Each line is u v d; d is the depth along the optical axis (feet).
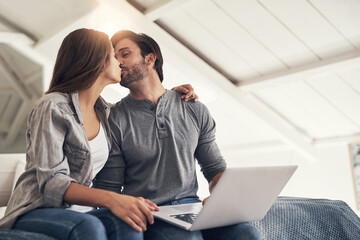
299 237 4.00
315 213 4.24
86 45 3.49
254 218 3.43
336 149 12.58
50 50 12.36
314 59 9.45
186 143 4.08
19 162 4.35
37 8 10.60
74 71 3.45
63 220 2.67
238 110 12.60
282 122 12.54
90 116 3.62
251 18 8.73
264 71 10.52
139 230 2.68
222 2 8.49
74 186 2.90
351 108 10.91
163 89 4.43
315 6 7.88
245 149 14.61
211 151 4.36
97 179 3.95
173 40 9.84
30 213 2.91
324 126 12.28
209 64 10.91
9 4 10.91
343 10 7.80
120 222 2.72
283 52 9.56
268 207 3.47
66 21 10.63
